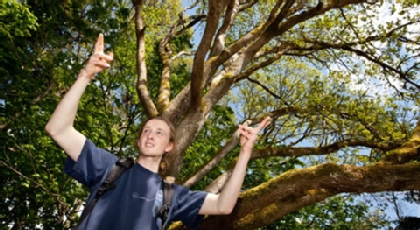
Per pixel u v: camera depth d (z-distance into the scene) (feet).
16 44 27.02
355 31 30.40
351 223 36.99
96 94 31.91
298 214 34.71
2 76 25.40
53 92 28.78
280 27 24.06
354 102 32.14
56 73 28.71
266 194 12.14
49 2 27.68
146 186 7.76
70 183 29.58
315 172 12.36
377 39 30.12
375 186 12.07
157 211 7.57
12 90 25.66
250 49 24.52
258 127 8.91
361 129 30.40
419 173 12.03
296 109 29.89
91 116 31.24
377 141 28.73
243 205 11.99
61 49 29.60
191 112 20.08
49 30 27.09
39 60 29.04
